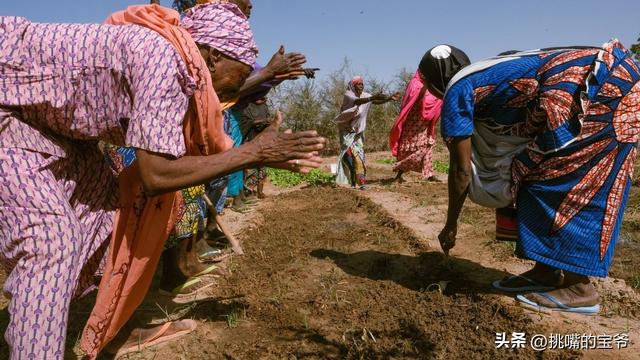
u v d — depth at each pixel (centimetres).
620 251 405
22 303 195
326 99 1619
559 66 277
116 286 233
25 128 203
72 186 222
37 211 198
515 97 289
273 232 508
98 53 198
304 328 293
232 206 632
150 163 196
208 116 221
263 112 607
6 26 198
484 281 351
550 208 291
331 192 744
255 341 280
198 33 231
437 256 401
